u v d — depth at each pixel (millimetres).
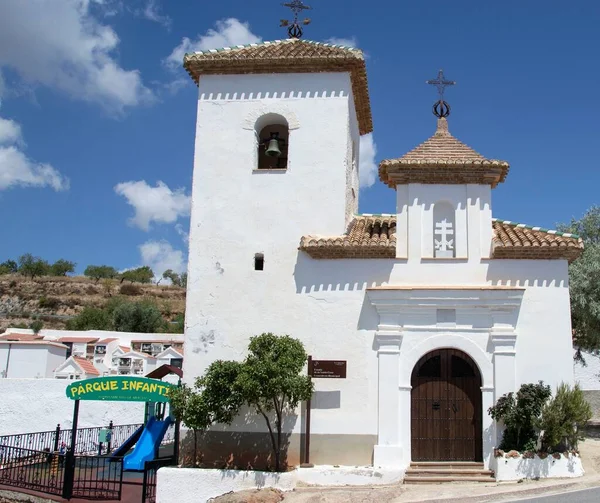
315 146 18141
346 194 18047
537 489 13836
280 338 16016
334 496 14047
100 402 24734
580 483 14297
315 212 17703
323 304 16891
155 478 16469
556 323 16156
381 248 16750
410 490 14352
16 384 24531
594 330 24938
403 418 16031
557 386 15836
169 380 28844
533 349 16062
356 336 16594
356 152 21531
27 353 37344
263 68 18594
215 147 18328
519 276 16547
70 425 24375
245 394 15109
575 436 15492
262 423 16500
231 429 16578
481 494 13609
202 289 17391
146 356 48625
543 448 15406
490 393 15961
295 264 17266
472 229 16938
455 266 16781
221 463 16406
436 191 17375
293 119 18359
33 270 93688
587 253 24953
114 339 55844
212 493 15031
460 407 16234
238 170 18109
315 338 16719
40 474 16938
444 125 18953
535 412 15211
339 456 16016
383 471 15344
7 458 17812
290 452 16203
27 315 78750
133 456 19312
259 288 17234
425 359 16547
